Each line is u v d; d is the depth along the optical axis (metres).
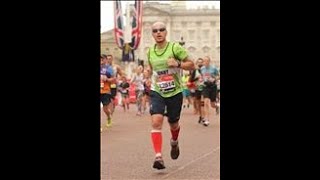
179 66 6.12
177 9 69.62
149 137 10.06
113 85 12.50
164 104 6.12
